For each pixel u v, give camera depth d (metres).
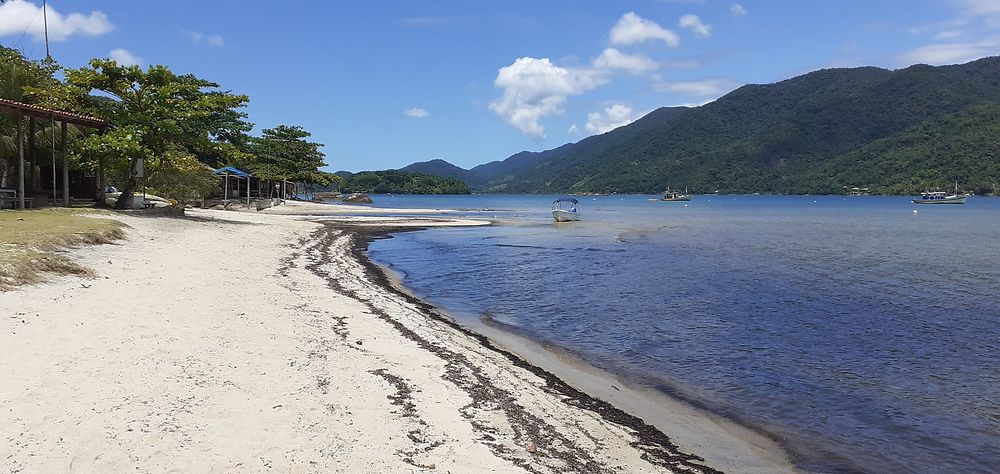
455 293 18.59
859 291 19.53
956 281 21.83
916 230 49.66
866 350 12.45
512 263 26.03
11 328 8.80
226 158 33.59
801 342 13.04
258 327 10.84
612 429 7.96
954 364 11.52
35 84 32.47
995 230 49.47
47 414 6.21
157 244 20.33
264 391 7.63
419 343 11.28
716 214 82.81
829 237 41.94
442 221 53.00
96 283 12.58
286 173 81.69
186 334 9.71
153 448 5.75
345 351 10.01
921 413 9.00
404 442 6.64
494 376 9.70
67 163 28.03
